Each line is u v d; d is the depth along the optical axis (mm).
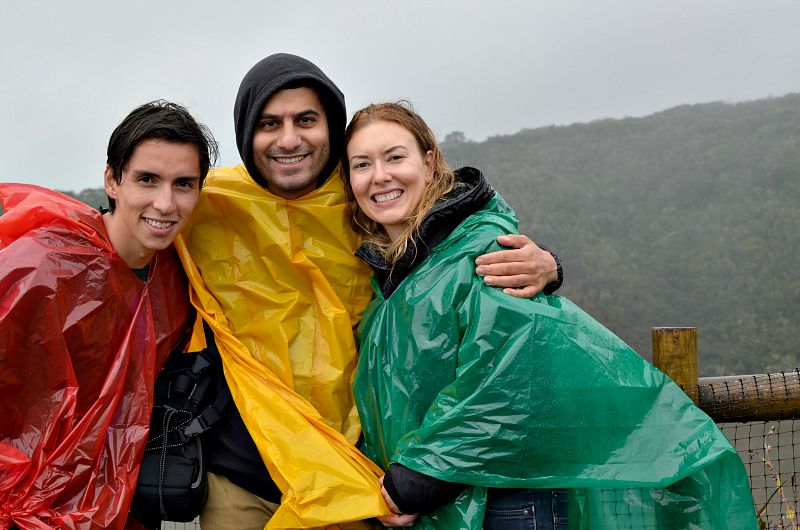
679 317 26531
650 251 33344
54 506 2078
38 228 2150
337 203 2455
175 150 2104
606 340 2230
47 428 2076
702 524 2215
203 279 2414
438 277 2191
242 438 2334
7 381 2029
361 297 2471
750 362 22625
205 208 2418
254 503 2355
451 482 2064
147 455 2256
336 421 2357
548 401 2066
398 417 2178
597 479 2084
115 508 2119
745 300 27531
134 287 2260
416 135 2354
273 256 2402
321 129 2375
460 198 2244
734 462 2215
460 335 2137
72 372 2113
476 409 2037
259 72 2346
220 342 2359
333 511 2129
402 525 2143
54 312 2068
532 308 2105
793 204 34938
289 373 2342
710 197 38250
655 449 2146
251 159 2379
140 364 2246
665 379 2248
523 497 2160
